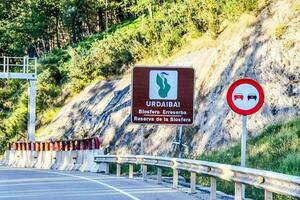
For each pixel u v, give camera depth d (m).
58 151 36.47
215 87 34.03
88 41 80.56
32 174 28.53
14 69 92.75
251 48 32.47
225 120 30.52
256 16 34.09
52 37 105.62
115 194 18.30
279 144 23.67
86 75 58.53
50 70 65.50
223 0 38.06
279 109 27.80
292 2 31.75
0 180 24.23
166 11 55.16
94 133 47.50
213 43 38.53
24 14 94.88
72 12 95.56
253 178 13.28
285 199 15.72
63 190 19.67
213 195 16.16
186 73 26.42
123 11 86.56
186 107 26.36
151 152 35.53
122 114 43.41
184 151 32.22
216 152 28.58
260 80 30.06
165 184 21.88
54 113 61.06
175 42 45.53
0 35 94.38
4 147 65.81
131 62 54.00
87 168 31.50
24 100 66.62
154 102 26.34
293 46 29.38
